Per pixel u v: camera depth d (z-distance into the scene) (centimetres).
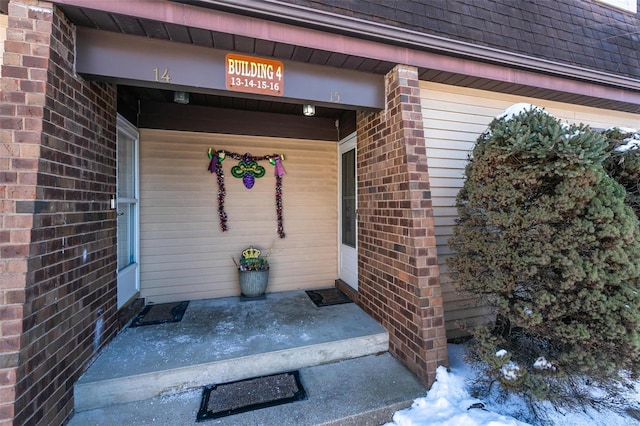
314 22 211
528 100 337
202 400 196
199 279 366
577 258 176
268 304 341
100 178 234
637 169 219
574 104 359
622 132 240
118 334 260
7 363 141
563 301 181
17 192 156
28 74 165
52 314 169
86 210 211
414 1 248
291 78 242
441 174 301
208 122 365
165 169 356
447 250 304
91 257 216
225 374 217
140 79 206
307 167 410
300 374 227
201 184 368
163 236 355
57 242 176
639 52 358
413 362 232
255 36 206
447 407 192
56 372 171
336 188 420
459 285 231
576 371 187
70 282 188
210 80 220
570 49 309
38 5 170
